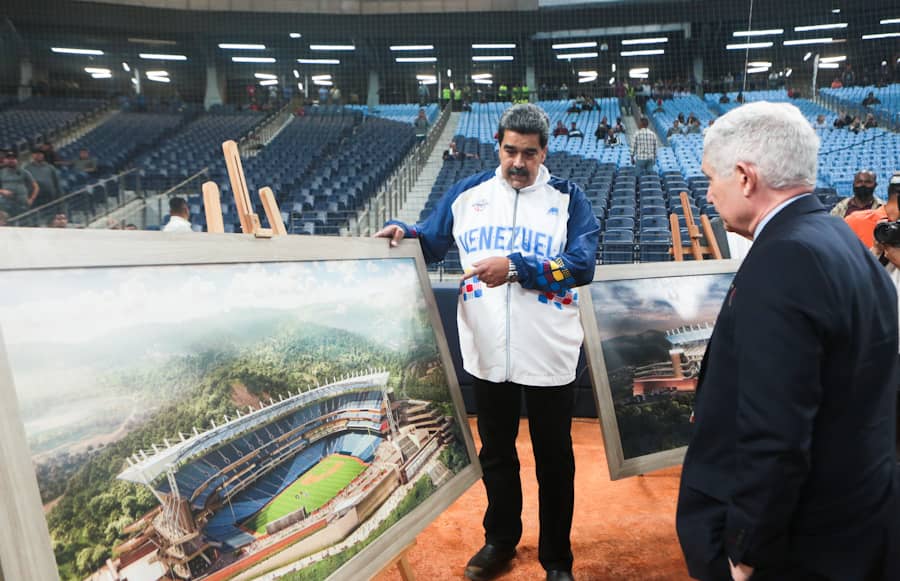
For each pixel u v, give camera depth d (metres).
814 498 0.93
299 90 19.50
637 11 16.48
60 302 0.82
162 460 0.90
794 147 0.96
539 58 20.75
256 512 1.03
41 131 13.36
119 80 18.42
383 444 1.35
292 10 16.05
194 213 8.63
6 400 0.72
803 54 19.31
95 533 0.79
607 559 2.02
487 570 1.88
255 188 10.19
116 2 15.33
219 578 0.94
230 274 1.10
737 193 1.02
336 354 1.29
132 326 0.91
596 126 15.96
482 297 1.78
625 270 2.22
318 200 9.57
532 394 1.80
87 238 0.87
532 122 1.68
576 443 3.19
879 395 0.94
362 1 16.22
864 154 11.31
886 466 0.95
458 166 11.73
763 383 0.86
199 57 18.50
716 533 1.02
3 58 16.78
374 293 1.46
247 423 1.05
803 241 0.89
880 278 0.97
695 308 2.35
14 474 0.72
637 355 2.14
